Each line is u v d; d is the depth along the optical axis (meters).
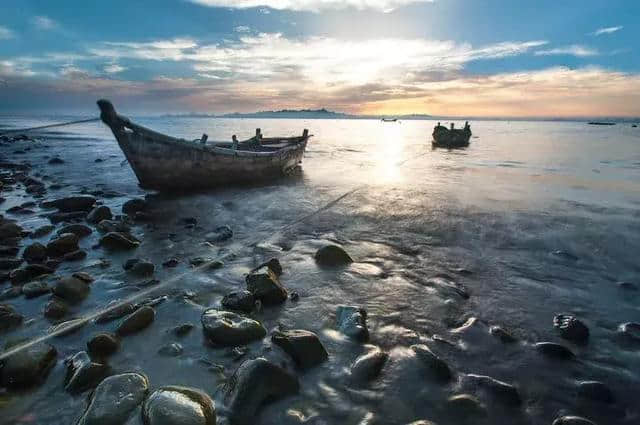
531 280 7.00
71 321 5.08
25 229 9.24
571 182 18.08
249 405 3.54
